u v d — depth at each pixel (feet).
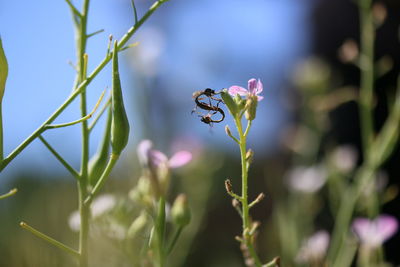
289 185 2.71
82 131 1.53
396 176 3.66
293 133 3.01
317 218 2.93
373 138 2.40
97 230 1.64
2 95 1.42
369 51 2.44
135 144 2.60
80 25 1.57
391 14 4.06
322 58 4.78
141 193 1.51
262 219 4.24
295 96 3.53
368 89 2.44
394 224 2.15
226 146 4.46
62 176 2.30
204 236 3.77
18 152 1.42
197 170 2.70
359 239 2.15
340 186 2.36
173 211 1.54
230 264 3.34
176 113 3.71
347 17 4.77
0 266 1.79
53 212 2.15
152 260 1.55
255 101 1.49
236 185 4.29
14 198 2.21
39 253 1.77
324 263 2.18
